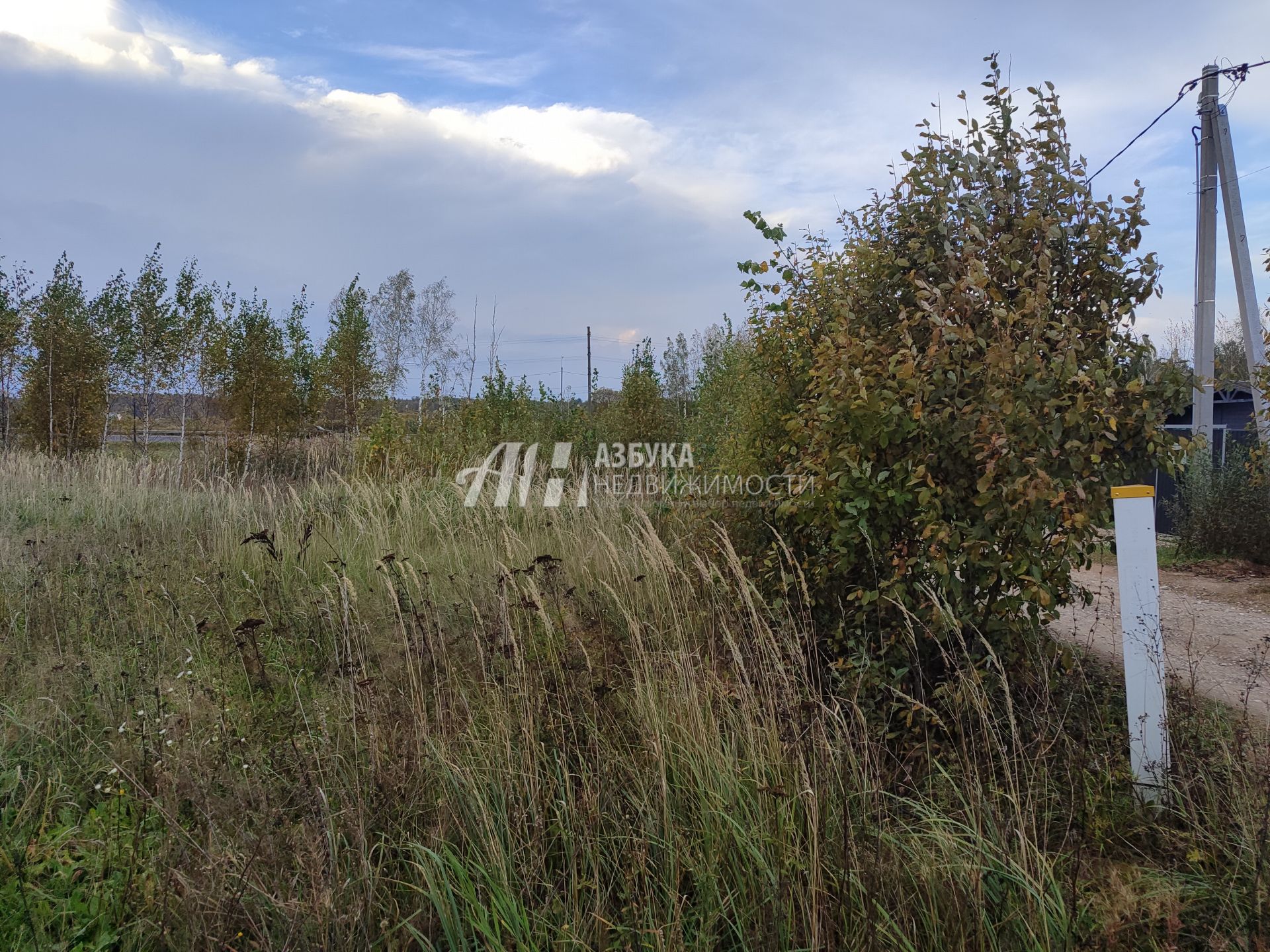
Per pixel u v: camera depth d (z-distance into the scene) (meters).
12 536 7.36
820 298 4.91
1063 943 2.54
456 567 6.56
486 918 2.66
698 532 5.93
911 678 3.97
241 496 9.23
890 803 3.30
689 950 2.66
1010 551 3.65
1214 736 3.57
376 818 3.13
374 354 20.58
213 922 2.58
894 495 3.68
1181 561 11.07
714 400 8.79
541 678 3.98
